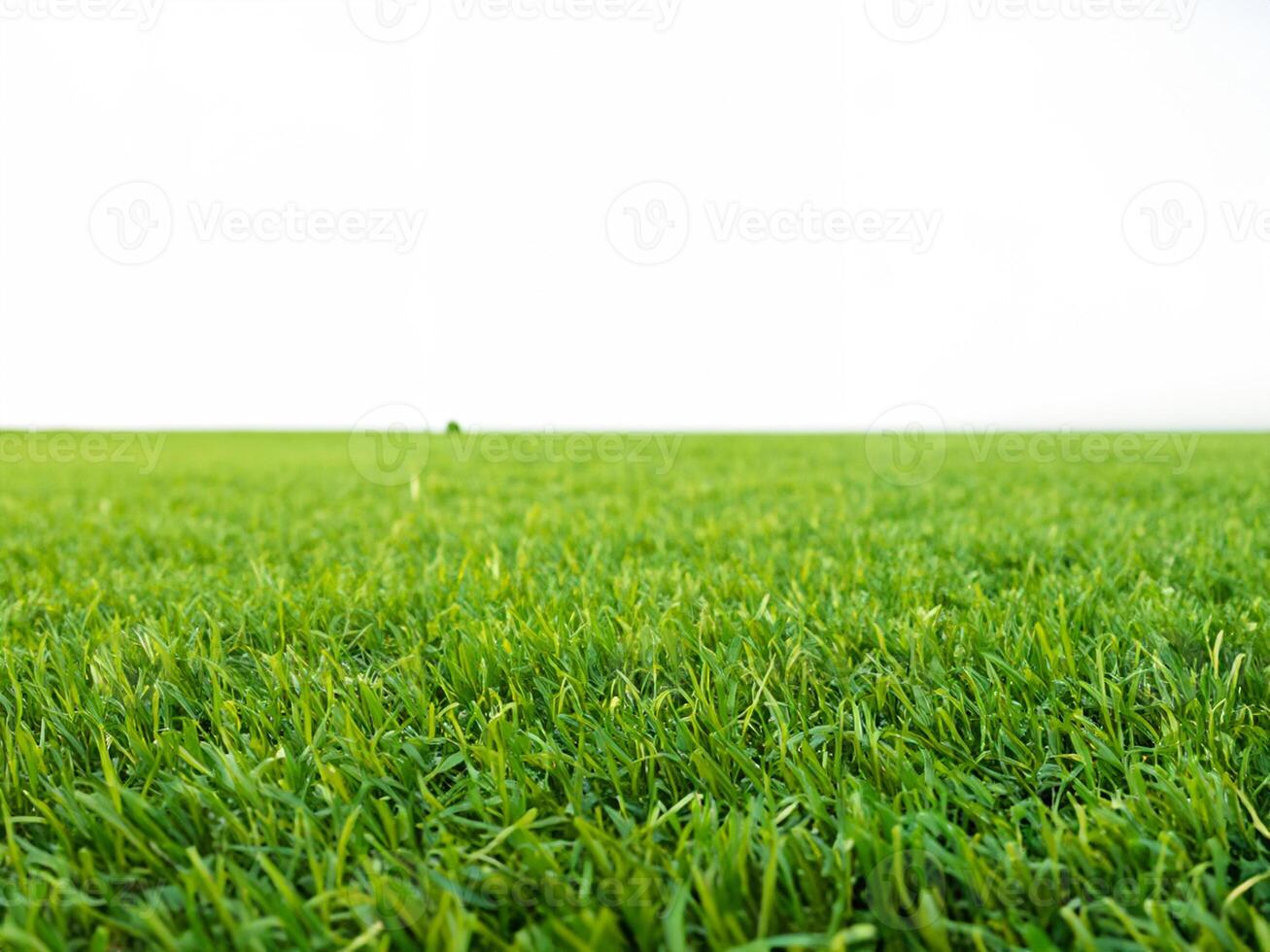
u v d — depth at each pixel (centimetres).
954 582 261
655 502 519
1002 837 118
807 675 174
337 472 902
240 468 987
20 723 151
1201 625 200
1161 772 131
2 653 193
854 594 240
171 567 324
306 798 137
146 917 98
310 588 259
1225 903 102
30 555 357
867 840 112
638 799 138
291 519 485
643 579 267
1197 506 465
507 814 128
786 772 136
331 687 166
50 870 120
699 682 172
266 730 158
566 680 171
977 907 106
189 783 136
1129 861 114
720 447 1264
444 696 182
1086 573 271
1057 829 117
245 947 98
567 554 316
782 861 108
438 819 128
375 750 146
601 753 147
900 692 159
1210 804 124
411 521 441
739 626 206
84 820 126
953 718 161
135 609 241
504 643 186
